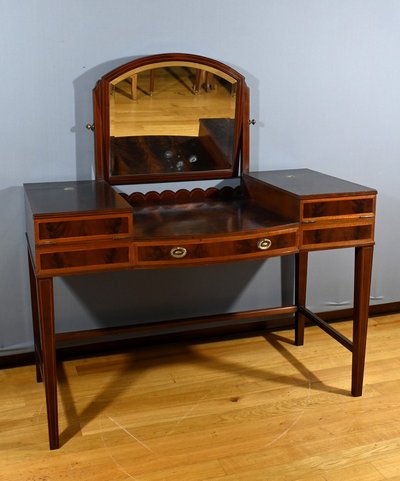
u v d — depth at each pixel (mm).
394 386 2645
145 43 2645
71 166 2676
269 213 2504
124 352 2943
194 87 2652
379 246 3254
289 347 2992
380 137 3102
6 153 2588
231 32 2746
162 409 2484
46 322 2158
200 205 2680
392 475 2105
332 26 2883
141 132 2643
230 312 3072
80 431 2344
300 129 2959
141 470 2133
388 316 3336
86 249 2139
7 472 2129
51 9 2508
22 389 2635
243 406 2504
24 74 2531
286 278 3125
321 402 2529
